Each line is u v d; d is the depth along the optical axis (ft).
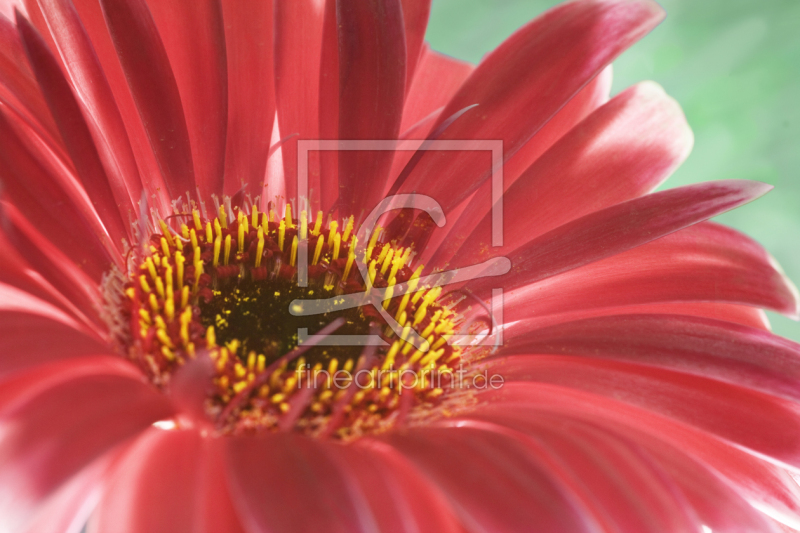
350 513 0.60
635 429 0.65
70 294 0.66
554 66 0.73
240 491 0.61
